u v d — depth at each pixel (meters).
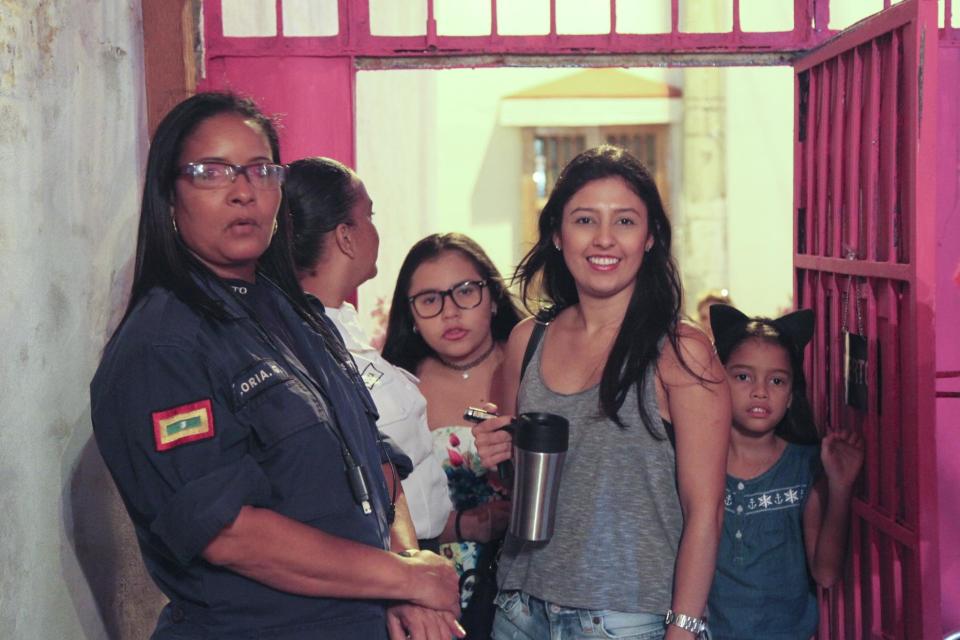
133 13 2.92
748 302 9.30
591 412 2.40
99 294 2.59
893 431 2.81
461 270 3.00
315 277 2.69
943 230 3.58
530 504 2.33
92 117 2.56
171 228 1.97
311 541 1.89
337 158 3.56
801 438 3.09
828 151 3.25
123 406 1.86
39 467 2.20
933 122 2.60
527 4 7.72
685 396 2.31
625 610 2.31
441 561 2.15
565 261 2.52
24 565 2.11
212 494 1.80
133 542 2.76
